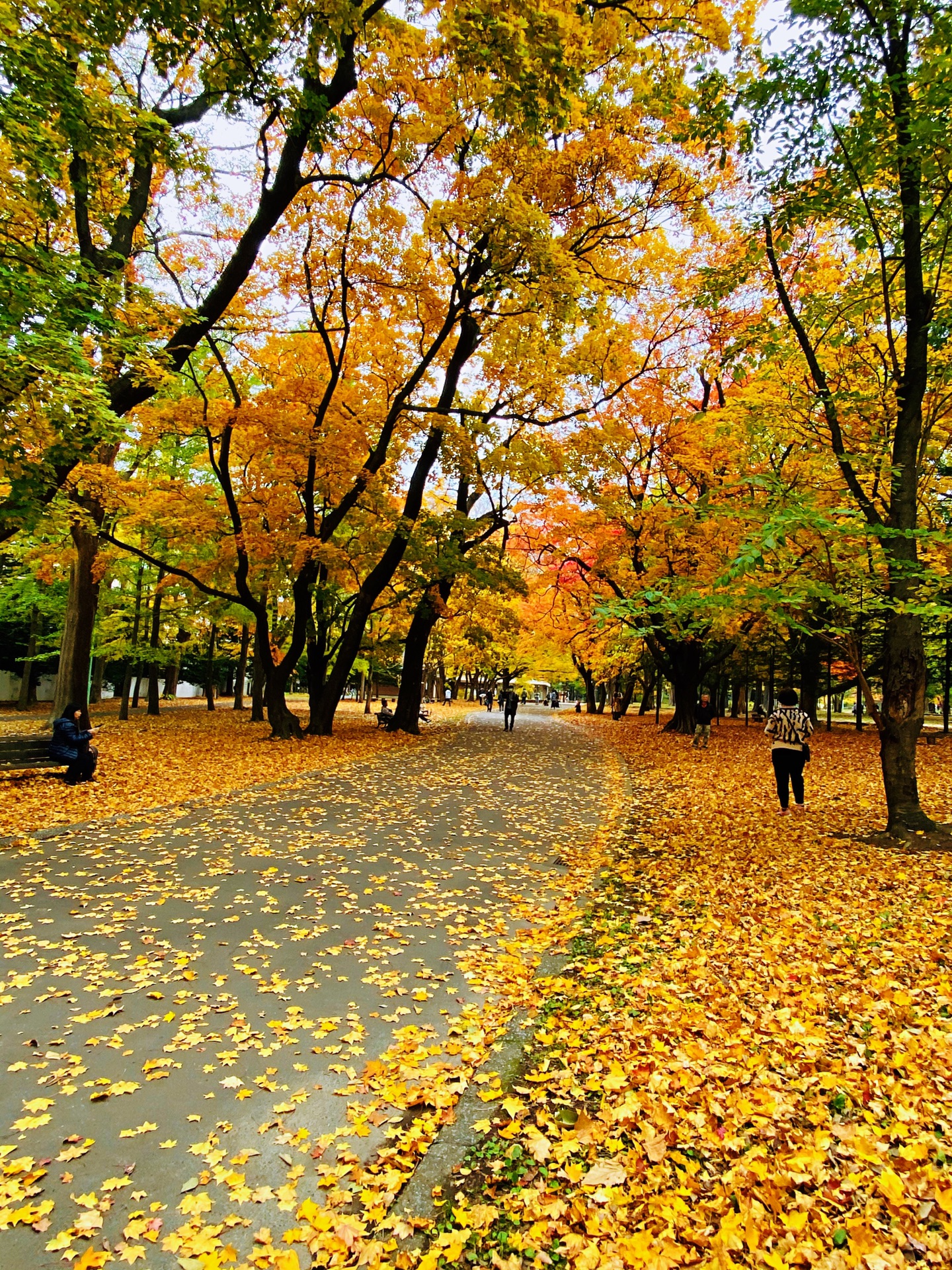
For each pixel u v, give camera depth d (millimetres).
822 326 9273
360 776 12469
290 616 27156
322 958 4621
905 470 7547
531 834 8438
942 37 6512
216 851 7035
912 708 7691
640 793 11664
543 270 12367
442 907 5688
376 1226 2426
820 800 10656
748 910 5609
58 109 6570
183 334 10742
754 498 6883
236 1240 2344
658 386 18578
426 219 13742
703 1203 2467
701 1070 3289
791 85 7031
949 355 8328
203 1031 3662
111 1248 2281
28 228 7812
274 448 15992
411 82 12609
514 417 18922
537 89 7305
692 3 10992
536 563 26438
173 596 26984
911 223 7461
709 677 31328
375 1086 3219
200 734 19828
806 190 7754
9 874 6145
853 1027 3680
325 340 16094
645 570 19516
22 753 10391
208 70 7836
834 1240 2266
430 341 19422
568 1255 2285
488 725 29750
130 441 8938
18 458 7879
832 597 6277
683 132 8000
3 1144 2766
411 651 22594
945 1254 2174
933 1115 2898
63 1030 3641
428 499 26906
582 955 4820
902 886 6004
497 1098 3162
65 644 17953
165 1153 2754
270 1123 2943
